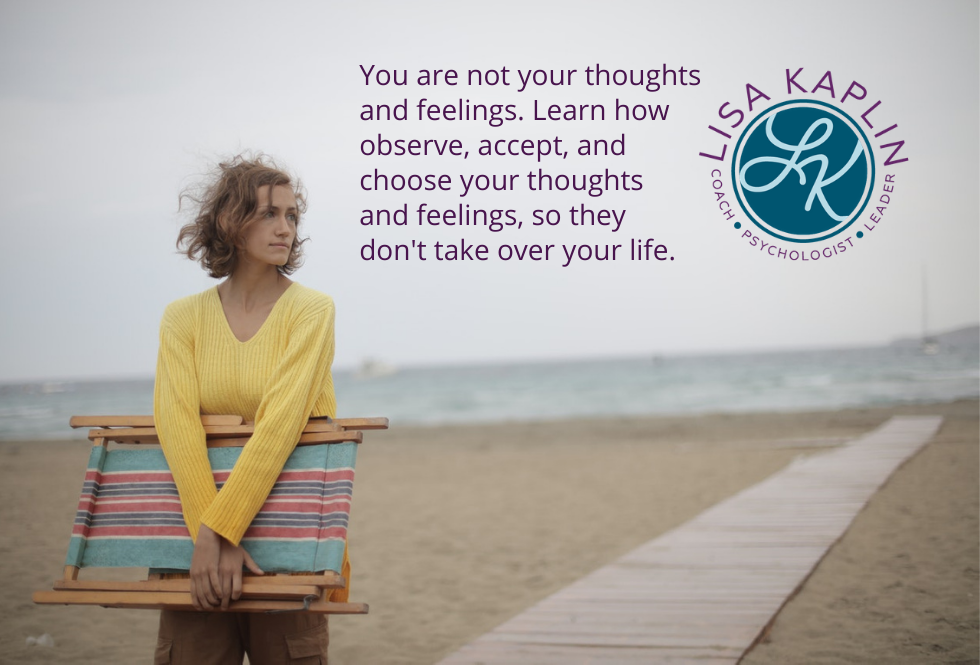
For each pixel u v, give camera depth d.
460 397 49.50
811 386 38.62
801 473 9.39
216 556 1.75
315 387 1.90
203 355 1.97
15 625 5.04
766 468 11.98
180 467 1.83
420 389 58.56
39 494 10.73
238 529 1.76
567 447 17.94
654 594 4.68
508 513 9.38
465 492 11.25
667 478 11.62
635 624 4.14
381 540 8.00
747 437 17.30
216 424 1.90
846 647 4.05
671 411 32.91
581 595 4.70
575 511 9.30
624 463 13.85
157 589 1.79
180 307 2.03
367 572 6.65
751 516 6.96
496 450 17.94
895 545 6.03
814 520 6.72
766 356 96.38
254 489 1.78
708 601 4.52
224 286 2.06
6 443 20.55
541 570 6.52
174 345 1.96
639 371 68.56
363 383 69.62
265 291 2.04
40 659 4.43
